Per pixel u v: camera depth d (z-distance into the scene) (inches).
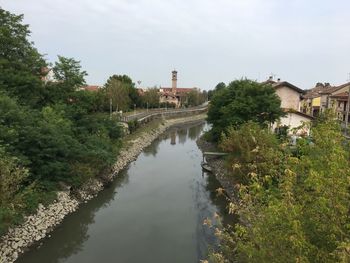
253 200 344.5
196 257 602.5
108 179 1063.6
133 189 1021.2
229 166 883.4
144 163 1401.3
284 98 1656.0
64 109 1020.5
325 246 227.5
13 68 989.2
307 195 253.1
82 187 909.2
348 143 307.6
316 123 383.6
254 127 883.4
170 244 655.1
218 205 875.4
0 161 561.9
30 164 719.7
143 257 604.7
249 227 300.2
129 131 1904.5
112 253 618.2
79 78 1116.5
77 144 869.2
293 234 223.6
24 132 697.6
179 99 4466.0
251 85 1251.8
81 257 601.6
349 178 221.5
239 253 318.7
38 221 664.4
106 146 1072.2
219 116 1432.1
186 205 880.9
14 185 589.0
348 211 227.8
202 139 1935.3
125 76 3356.3
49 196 744.3
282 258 233.1
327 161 265.3
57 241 644.1
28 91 991.6
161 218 789.2
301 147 331.3
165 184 1080.8
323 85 3056.1
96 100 1243.8
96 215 799.7
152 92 3550.7
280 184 284.0
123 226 741.9
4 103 729.6
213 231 709.9
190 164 1392.7
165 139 2156.7
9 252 556.7
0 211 522.6
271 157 401.4
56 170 773.3
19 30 1038.4
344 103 1707.7
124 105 2573.8
